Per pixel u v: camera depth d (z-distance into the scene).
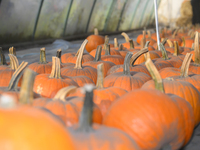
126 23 18.92
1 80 2.73
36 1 9.70
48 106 1.56
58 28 12.00
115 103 1.65
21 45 9.61
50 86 2.35
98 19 15.41
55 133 0.95
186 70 2.58
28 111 0.97
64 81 2.42
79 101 1.66
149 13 22.03
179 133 1.58
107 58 4.02
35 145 0.89
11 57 2.75
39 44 10.53
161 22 22.48
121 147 1.20
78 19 13.20
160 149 1.63
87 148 1.18
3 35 9.05
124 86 2.49
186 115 1.77
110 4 15.65
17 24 9.45
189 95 2.13
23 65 1.89
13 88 1.85
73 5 12.08
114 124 1.55
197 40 3.19
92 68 3.20
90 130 1.26
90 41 7.41
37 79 2.44
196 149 2.09
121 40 13.73
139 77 2.62
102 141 1.21
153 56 4.22
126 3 17.12
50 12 10.90
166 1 21.77
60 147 0.94
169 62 3.71
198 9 20.91
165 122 1.50
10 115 0.92
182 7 21.08
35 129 0.92
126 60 2.63
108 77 2.69
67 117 1.51
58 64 2.45
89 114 1.27
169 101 1.60
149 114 1.50
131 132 1.50
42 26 10.93
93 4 13.88
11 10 8.76
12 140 0.88
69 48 10.65
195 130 2.50
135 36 16.17
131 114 1.52
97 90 2.01
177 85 2.17
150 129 1.48
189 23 21.11
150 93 1.62
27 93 1.25
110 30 17.22
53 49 9.64
